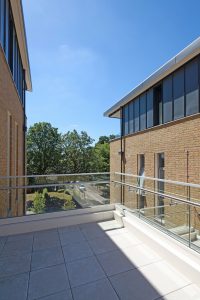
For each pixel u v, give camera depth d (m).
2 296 2.54
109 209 5.73
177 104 8.75
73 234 4.53
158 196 4.69
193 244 3.22
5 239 4.31
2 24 5.80
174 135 8.65
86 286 2.72
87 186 5.74
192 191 7.09
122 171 13.45
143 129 11.35
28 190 5.33
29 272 3.07
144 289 2.64
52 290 2.65
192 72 7.96
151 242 3.77
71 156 42.34
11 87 7.07
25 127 12.12
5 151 5.99
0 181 5.16
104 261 3.36
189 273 2.85
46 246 3.95
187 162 7.86
